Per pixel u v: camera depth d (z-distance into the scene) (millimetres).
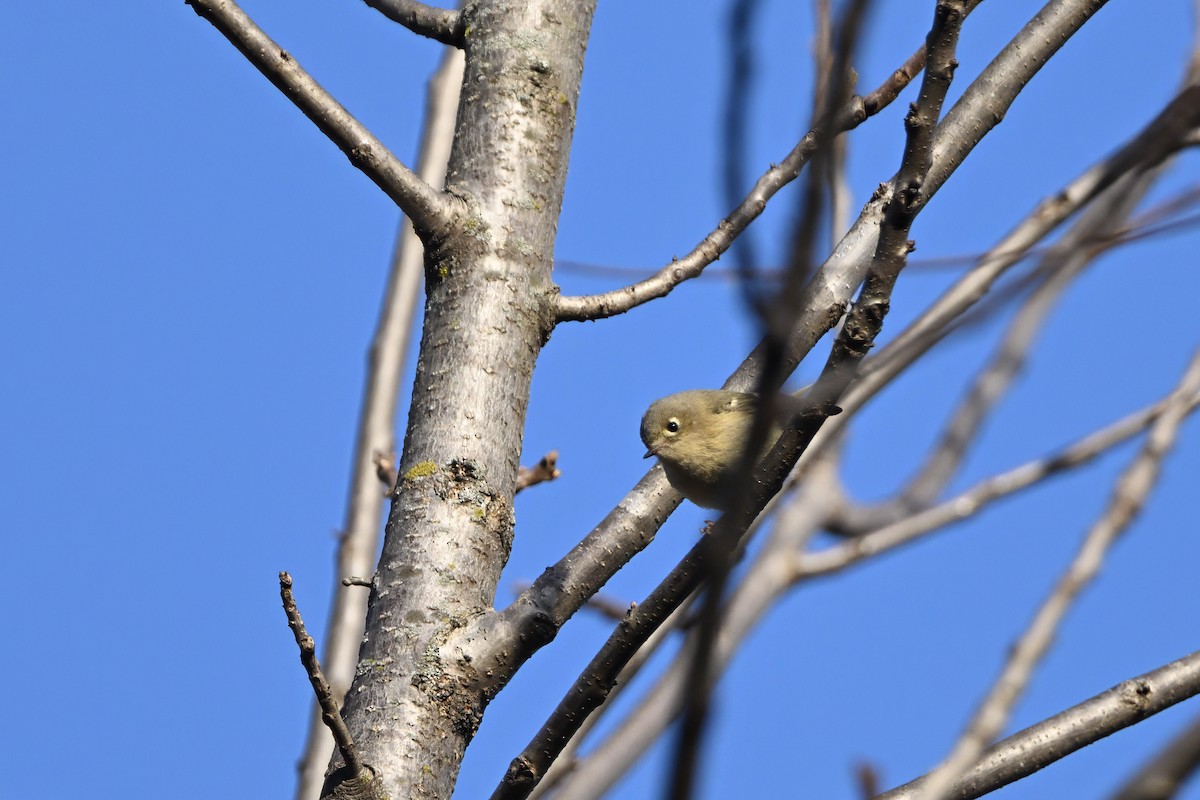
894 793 8430
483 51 10859
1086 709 8734
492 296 9969
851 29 4148
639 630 8305
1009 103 10094
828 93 4164
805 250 4152
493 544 9312
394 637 8898
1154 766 3510
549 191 10500
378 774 8305
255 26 9562
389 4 11281
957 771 5668
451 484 9383
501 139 10492
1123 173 5723
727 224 10570
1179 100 5645
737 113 4602
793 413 7855
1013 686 5789
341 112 9750
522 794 8461
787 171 10633
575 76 10977
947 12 7055
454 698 8719
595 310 10266
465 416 9602
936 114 7219
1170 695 8773
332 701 7965
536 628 9008
